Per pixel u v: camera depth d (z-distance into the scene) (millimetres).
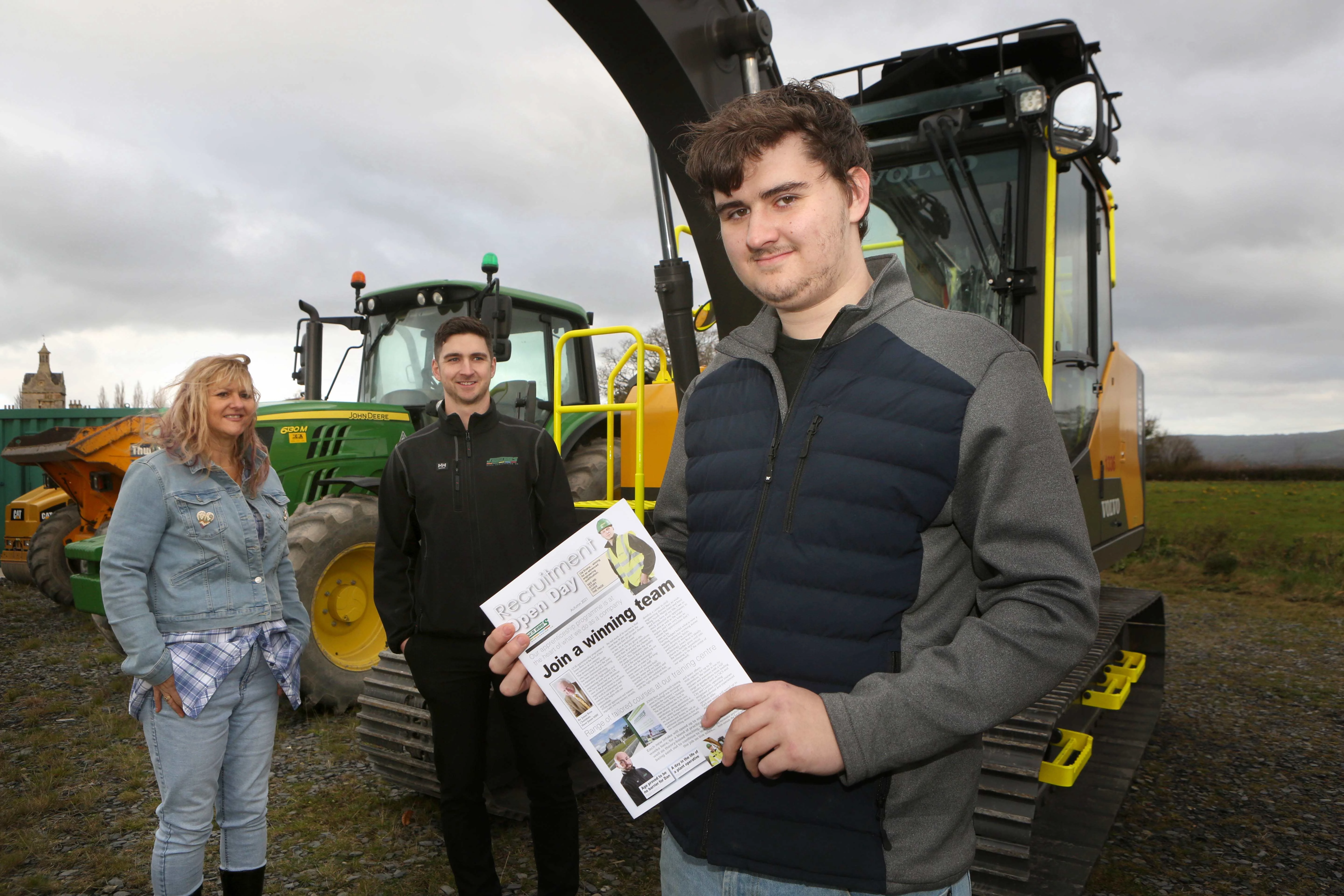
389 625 2537
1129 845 3256
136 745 4164
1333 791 3836
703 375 1394
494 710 3023
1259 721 4922
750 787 1115
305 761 3891
